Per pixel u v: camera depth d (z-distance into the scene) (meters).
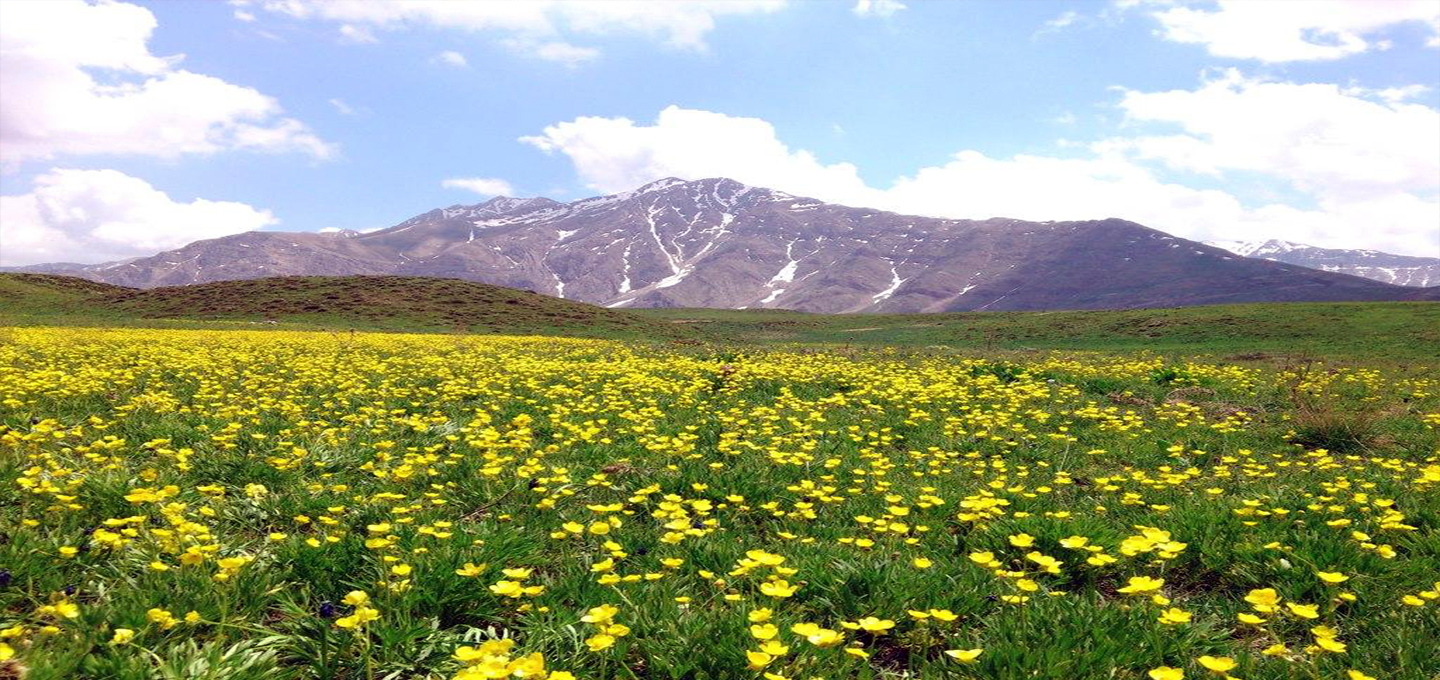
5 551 4.30
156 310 69.81
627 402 12.20
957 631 4.05
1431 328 47.25
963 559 5.21
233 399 11.81
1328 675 3.48
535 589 3.91
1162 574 5.13
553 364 19.08
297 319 65.44
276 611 4.24
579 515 6.12
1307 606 3.76
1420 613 4.20
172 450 7.66
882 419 11.45
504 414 11.51
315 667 3.52
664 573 4.62
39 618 3.74
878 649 4.08
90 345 23.67
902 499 6.51
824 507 6.61
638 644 3.75
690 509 6.46
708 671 3.59
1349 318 55.28
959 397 13.69
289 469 7.07
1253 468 8.15
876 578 4.50
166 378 15.09
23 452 6.91
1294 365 22.78
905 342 67.19
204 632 3.82
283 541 4.95
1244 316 60.97
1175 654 3.77
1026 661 3.56
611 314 80.94
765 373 17.19
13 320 52.06
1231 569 5.03
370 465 7.37
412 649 3.70
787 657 3.59
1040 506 6.50
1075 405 13.33
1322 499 6.36
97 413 10.25
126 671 3.19
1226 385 16.45
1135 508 6.61
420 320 67.75
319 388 14.09
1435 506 6.25
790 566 4.75
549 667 3.58
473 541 5.01
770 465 7.96
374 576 4.48
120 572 4.24
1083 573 5.15
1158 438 10.20
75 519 5.13
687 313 131.62
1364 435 9.89
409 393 13.52
